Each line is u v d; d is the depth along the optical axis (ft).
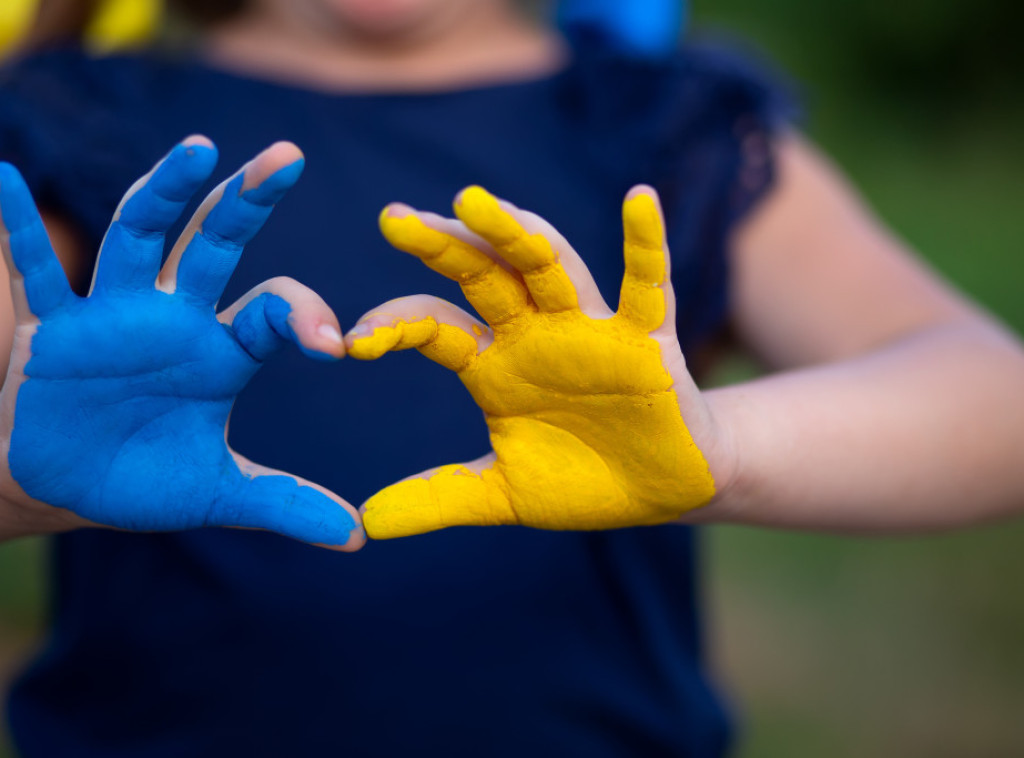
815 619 8.43
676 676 3.27
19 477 2.02
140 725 3.12
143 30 3.85
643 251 1.90
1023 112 19.16
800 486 2.38
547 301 1.98
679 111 3.29
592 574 3.14
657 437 2.05
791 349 3.36
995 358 2.88
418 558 3.02
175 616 3.05
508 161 3.30
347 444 3.04
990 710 7.41
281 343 2.02
